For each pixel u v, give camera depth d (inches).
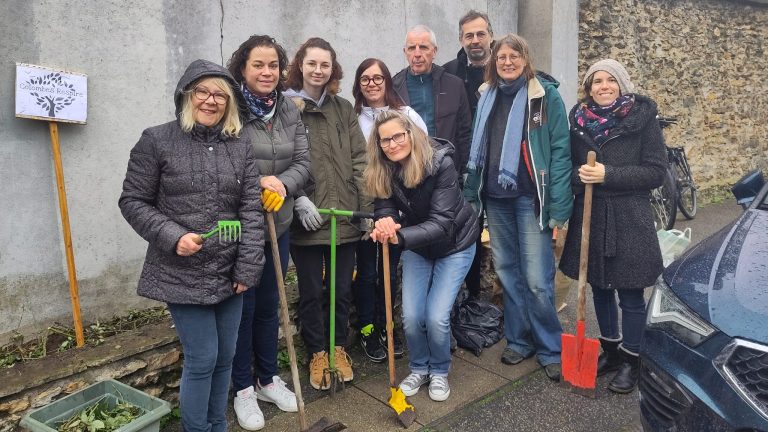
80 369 102.0
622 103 115.4
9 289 112.4
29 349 110.4
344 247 123.0
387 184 111.0
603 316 126.3
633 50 273.9
